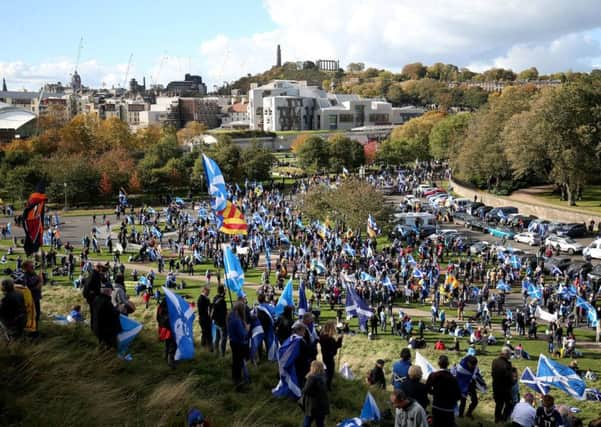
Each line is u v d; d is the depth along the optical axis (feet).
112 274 217.97
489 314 169.99
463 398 72.28
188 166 496.23
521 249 254.47
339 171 546.26
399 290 199.52
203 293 78.74
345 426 59.16
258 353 77.41
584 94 315.58
